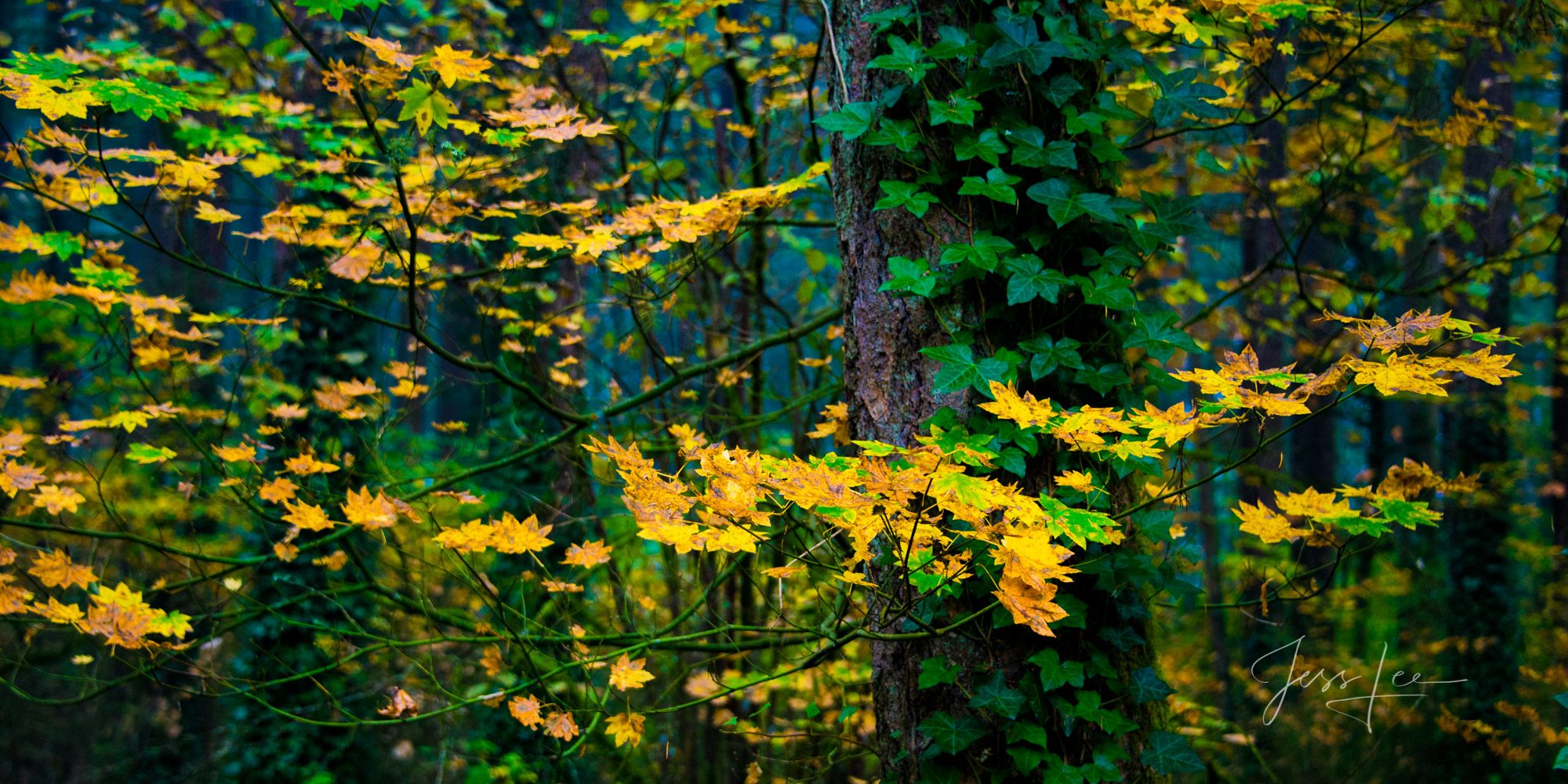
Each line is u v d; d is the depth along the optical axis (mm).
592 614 4344
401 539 4352
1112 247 2197
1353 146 4234
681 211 2875
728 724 3305
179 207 2949
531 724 2602
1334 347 4883
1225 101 3408
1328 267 4914
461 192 3381
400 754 6312
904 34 2270
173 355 3277
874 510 1599
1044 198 2107
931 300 2207
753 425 4023
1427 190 4488
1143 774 2166
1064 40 2172
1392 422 9812
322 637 4676
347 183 3574
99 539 3176
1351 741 7164
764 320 4609
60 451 3619
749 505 1669
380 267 3174
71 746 8055
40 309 4809
